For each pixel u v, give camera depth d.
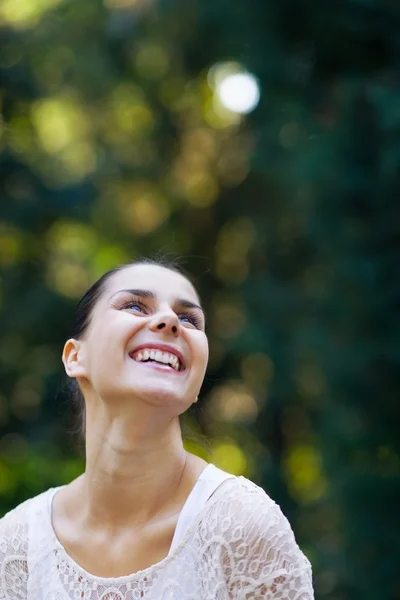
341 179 9.25
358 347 9.09
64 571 2.89
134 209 14.43
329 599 9.03
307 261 12.48
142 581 2.77
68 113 14.12
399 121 8.35
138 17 13.66
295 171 9.67
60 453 11.02
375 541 8.80
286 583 2.71
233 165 14.23
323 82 10.45
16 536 3.03
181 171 14.64
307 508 11.20
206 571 2.74
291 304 11.44
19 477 10.88
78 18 13.66
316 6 9.91
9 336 11.64
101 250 13.70
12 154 11.55
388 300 8.98
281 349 11.30
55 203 11.77
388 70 9.20
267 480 12.41
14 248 11.93
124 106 14.54
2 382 11.39
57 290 11.93
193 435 3.65
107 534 2.87
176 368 2.81
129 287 2.93
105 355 2.79
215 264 14.18
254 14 10.70
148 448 2.81
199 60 13.70
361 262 8.99
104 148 14.27
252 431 12.79
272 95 10.88
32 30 12.86
